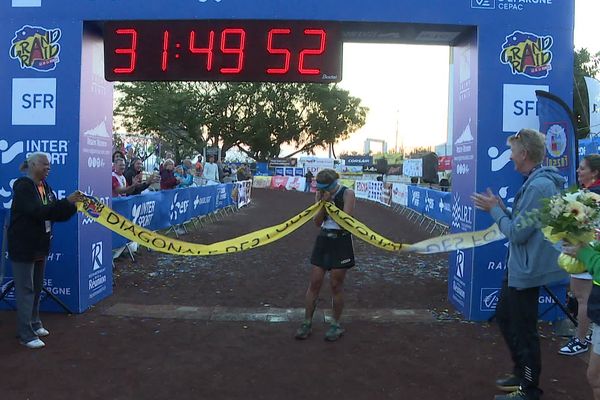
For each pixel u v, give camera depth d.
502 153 5.66
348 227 4.79
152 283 7.42
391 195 21.17
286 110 44.06
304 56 5.54
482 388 4.06
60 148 5.73
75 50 5.70
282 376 4.25
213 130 42.66
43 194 4.88
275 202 23.91
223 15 5.56
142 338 5.09
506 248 5.71
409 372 4.36
